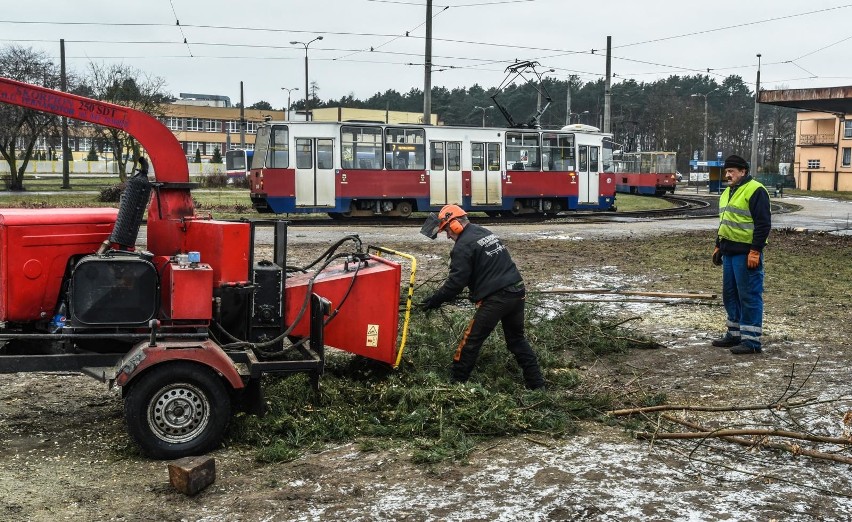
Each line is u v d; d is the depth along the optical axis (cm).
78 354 571
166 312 570
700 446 579
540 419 617
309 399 646
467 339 692
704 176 8206
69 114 574
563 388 726
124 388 541
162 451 543
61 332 564
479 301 692
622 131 9581
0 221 570
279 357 619
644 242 2123
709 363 828
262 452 549
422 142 2823
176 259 574
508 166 2998
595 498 480
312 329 646
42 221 577
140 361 530
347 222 2677
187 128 10606
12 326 595
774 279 1428
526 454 560
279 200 2619
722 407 642
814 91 2905
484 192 2950
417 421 603
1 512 457
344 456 556
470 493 488
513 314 698
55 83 4547
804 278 1448
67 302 582
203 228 606
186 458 504
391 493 488
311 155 2645
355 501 476
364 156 2725
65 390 716
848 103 2939
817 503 477
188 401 550
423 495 485
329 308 623
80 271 547
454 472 523
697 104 12262
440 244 1986
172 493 488
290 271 726
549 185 3095
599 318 987
